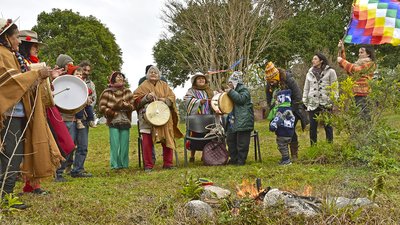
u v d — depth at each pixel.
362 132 8.56
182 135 9.65
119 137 9.55
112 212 5.30
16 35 5.59
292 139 9.30
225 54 30.23
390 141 8.48
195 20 30.28
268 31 30.50
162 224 4.78
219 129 9.63
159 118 9.05
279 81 8.98
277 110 8.91
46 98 6.03
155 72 9.47
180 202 5.34
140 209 5.32
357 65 9.11
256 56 28.83
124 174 8.66
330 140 9.23
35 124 5.66
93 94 8.98
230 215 4.67
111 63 40.78
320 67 9.28
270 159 9.98
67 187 7.04
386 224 4.51
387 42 9.34
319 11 32.62
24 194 6.30
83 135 8.52
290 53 29.80
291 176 7.35
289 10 31.52
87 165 10.95
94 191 6.68
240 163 9.25
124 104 9.34
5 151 5.51
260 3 30.28
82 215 5.23
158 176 7.95
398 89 8.46
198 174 7.90
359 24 9.56
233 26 29.16
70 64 8.20
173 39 33.84
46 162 5.70
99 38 40.09
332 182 6.50
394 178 6.99
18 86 5.31
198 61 31.34
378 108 8.61
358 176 6.96
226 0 30.03
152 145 9.39
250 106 9.27
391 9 9.41
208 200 5.23
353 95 8.61
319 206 4.75
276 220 4.58
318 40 28.55
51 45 36.53
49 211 5.36
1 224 4.74
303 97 9.32
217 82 29.20
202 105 9.81
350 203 4.82
